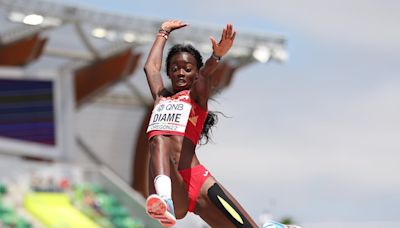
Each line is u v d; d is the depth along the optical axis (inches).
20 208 4067.4
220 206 745.6
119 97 4926.2
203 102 754.2
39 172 4357.8
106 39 4463.6
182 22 821.2
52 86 4493.1
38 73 4471.0
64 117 4498.0
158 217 705.6
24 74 4439.0
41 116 4463.6
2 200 4060.0
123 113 4975.4
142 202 4291.3
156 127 757.9
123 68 4554.6
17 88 4443.9
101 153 4955.7
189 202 753.6
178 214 762.8
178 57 766.5
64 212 4114.2
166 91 780.0
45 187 4271.7
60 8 4237.2
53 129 4471.0
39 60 4960.6
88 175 4498.0
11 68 4407.0
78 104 4753.9
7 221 3777.1
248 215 756.0
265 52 4800.7
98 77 4635.8
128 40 4500.5
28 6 4146.2
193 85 754.2
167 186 722.2
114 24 4431.6
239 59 4820.4
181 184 750.5
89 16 4323.3
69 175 4424.2
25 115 4448.8
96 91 4648.1
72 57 4633.4
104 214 4220.0
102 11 4362.7
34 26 4377.5
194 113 757.3
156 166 736.3
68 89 4522.6
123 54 4559.5
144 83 4854.8
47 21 4217.5
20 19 4153.5
